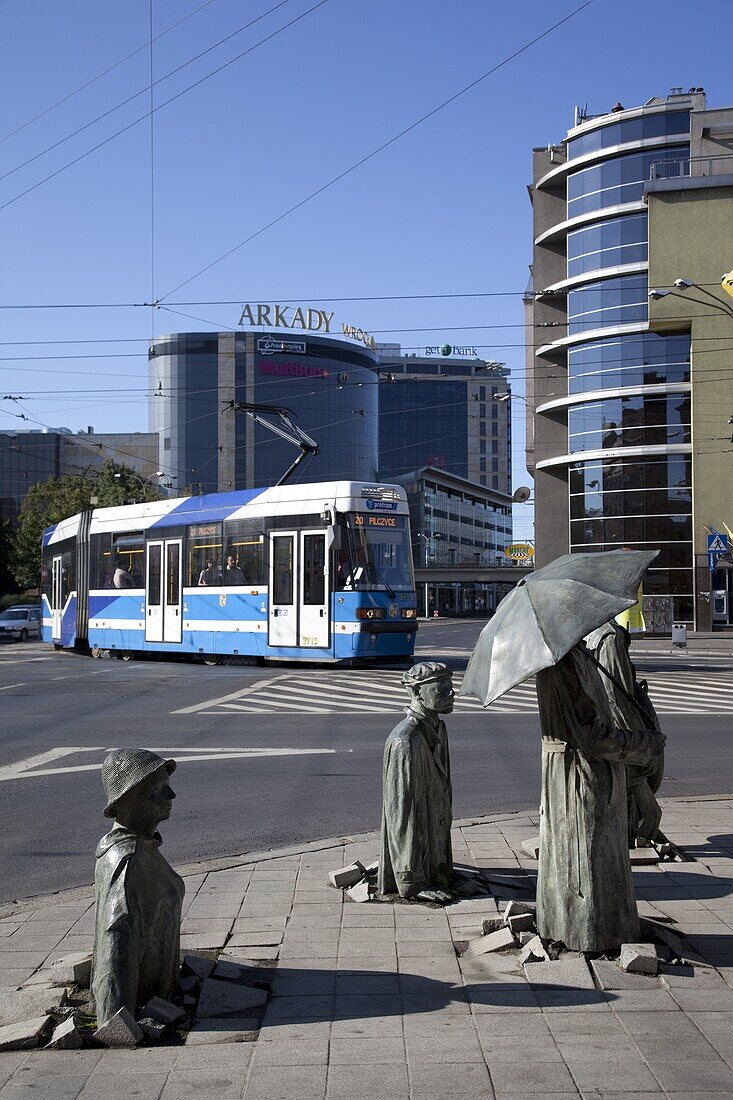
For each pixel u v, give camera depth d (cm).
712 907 621
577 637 477
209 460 12544
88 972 516
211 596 2502
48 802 1003
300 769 1153
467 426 16288
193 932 588
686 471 4344
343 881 684
